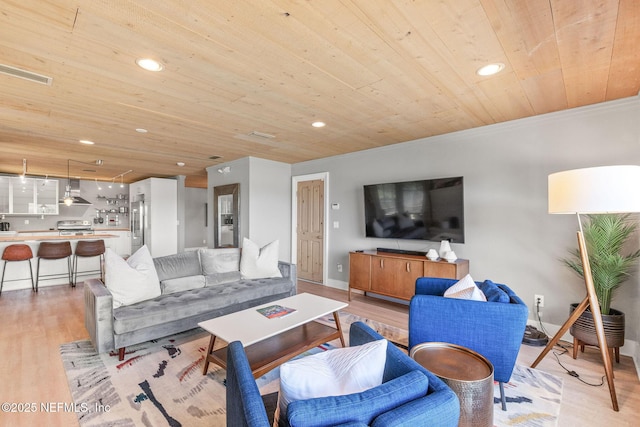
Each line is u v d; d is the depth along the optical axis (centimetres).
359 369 102
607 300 253
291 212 584
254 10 150
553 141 304
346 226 493
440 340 197
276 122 328
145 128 346
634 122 264
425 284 269
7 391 207
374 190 438
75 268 520
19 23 158
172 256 354
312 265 555
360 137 392
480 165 352
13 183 735
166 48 184
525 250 322
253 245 395
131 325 249
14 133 364
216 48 184
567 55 192
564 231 300
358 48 185
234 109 288
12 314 361
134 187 821
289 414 75
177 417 183
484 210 350
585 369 243
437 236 377
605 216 259
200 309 292
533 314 317
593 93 253
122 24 160
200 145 433
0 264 463
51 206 781
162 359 254
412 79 226
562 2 144
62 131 357
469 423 137
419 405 81
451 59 197
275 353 221
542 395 208
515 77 223
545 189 309
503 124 332
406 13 153
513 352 183
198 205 1013
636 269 261
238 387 98
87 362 247
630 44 179
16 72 212
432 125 342
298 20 158
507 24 161
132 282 275
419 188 391
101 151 469
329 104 276
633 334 264
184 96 256
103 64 202
